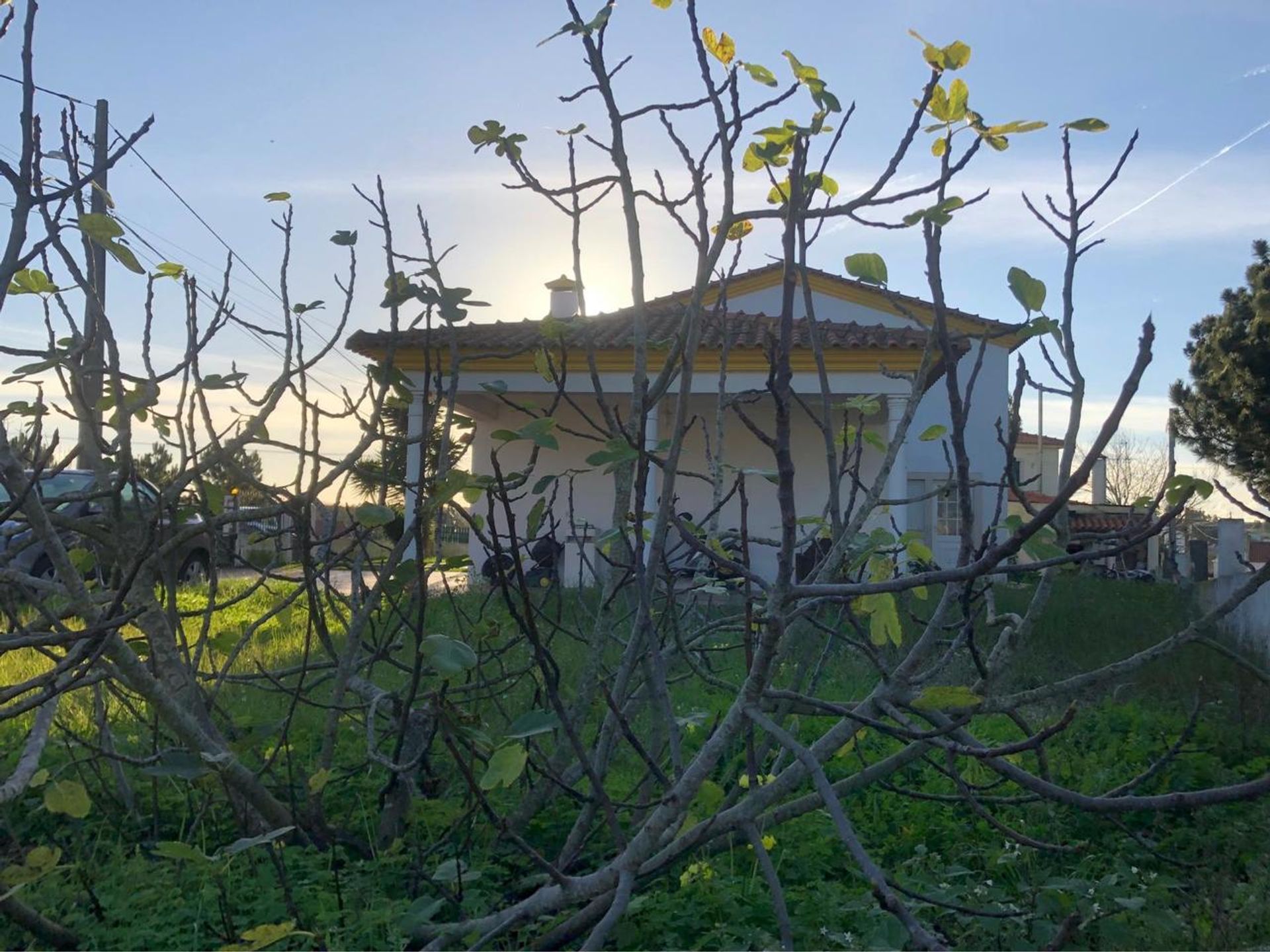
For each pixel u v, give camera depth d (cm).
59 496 323
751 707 231
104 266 358
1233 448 1755
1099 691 739
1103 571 1938
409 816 342
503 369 1241
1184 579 1371
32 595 285
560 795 399
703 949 317
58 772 355
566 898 246
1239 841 445
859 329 1352
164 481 378
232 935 287
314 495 342
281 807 327
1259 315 1733
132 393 330
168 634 334
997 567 228
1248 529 1709
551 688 253
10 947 299
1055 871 420
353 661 359
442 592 651
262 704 528
